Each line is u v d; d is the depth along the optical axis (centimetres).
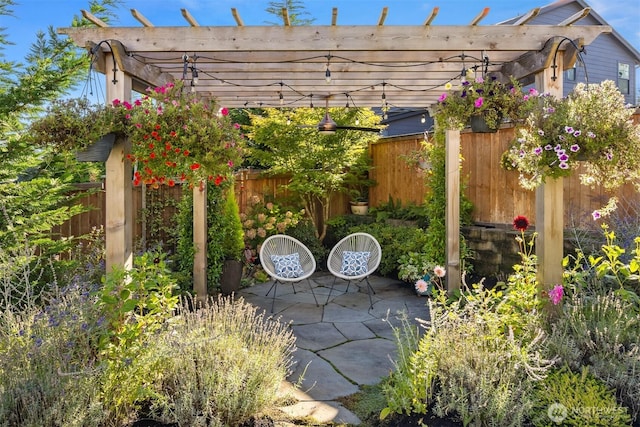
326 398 268
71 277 405
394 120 1063
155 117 270
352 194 783
